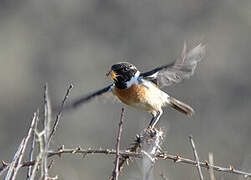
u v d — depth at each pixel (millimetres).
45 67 26047
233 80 23031
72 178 5500
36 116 5047
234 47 24859
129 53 26000
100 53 26141
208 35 25391
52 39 27000
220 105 21422
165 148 18359
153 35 25938
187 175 14094
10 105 24391
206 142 18250
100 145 20500
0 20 27734
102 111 21000
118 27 26828
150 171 4691
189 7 26000
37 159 4727
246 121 19859
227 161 16828
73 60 26188
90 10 27406
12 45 26656
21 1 27859
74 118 20938
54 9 27578
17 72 25750
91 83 25234
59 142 20281
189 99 21578
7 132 22641
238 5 25375
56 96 24719
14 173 4715
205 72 22984
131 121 20469
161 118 19031
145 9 26594
